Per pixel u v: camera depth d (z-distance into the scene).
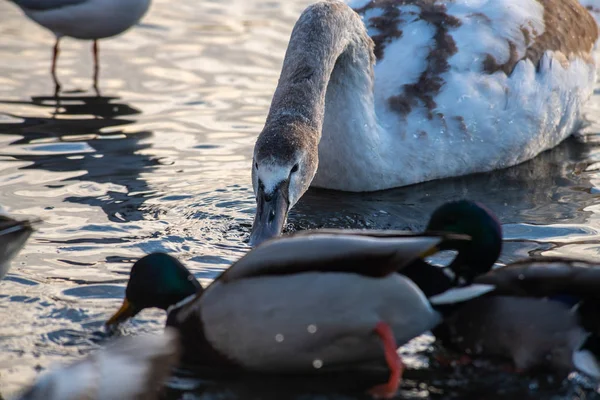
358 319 8.95
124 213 12.73
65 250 11.62
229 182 13.89
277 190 11.36
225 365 9.29
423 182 14.35
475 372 9.32
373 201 13.60
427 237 8.81
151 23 20.39
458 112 14.24
